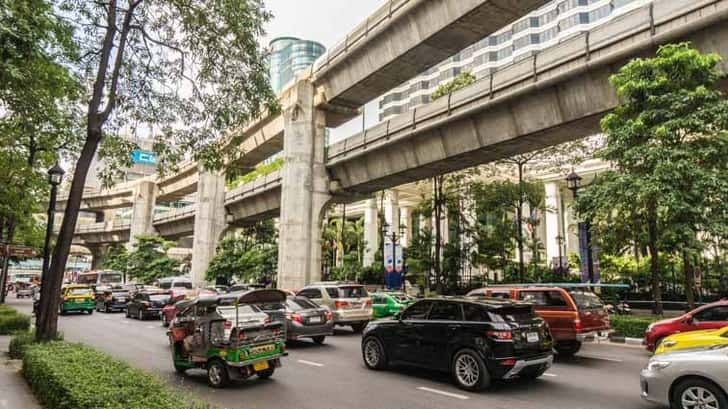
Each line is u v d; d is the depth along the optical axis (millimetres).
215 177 44594
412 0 20375
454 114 20062
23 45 8406
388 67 23219
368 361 10711
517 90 17469
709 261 24500
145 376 6836
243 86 12016
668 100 12820
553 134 17875
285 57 109438
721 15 12562
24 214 21719
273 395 8352
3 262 29812
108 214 95125
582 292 12750
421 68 23312
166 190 61469
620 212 14883
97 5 11438
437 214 30078
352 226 48156
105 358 8141
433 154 21938
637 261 27234
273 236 46375
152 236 54094
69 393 5898
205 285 42031
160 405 5500
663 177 12430
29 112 11898
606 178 14719
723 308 10664
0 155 17531
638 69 13453
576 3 56812
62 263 11445
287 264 28188
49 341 10398
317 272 28641
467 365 8656
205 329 9258
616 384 9117
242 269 39344
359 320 17469
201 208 44062
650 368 6977
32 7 8711
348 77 26141
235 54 11758
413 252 32500
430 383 9219
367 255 49719
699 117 12227
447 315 9297
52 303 11281
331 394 8398
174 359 10016
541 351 8719
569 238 44875
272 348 9352
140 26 11773
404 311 10250
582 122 16562
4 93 10977
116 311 31062
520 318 8758
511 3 17531
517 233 28578
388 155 24828
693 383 6461
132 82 12000
